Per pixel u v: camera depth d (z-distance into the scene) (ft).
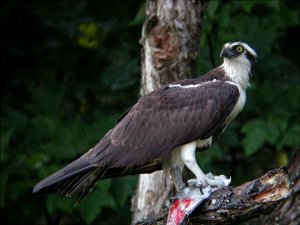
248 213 27.40
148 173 32.50
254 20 44.93
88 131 42.86
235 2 43.98
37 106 44.32
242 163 46.50
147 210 34.91
